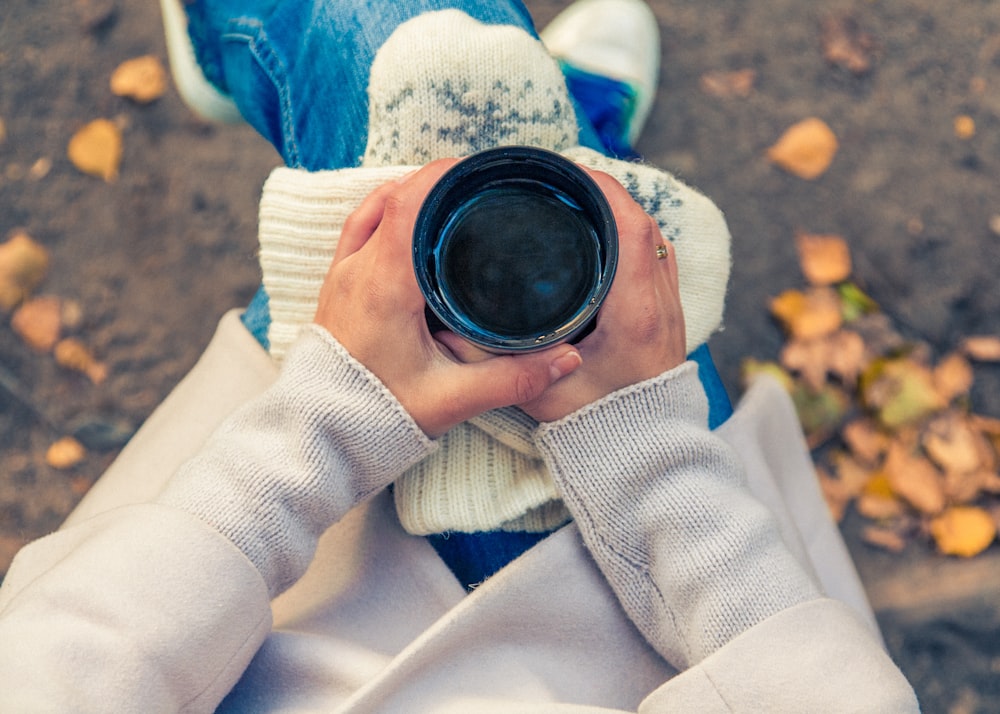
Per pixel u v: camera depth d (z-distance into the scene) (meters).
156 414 0.98
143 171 1.71
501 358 0.72
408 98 0.86
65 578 0.70
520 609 0.78
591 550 0.77
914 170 1.68
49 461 1.65
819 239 1.67
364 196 0.84
